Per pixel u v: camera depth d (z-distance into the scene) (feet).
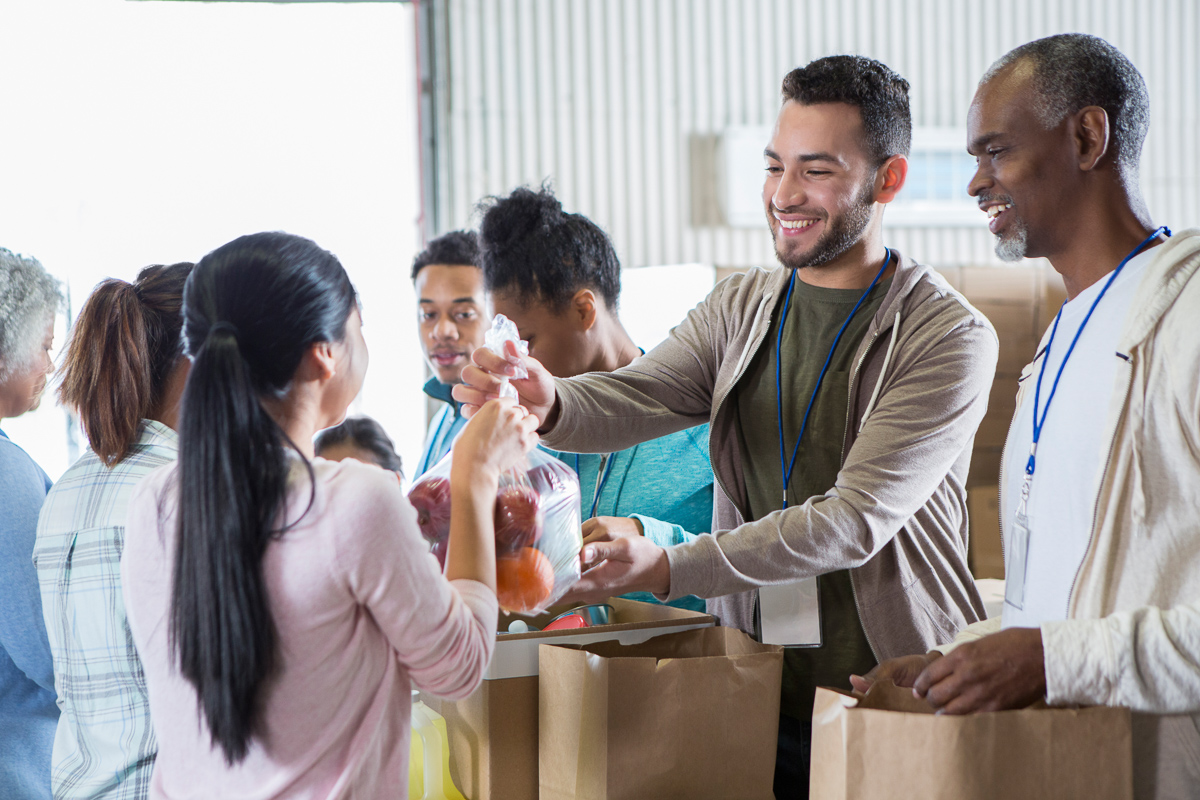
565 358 5.77
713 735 4.04
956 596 4.99
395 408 12.67
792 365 5.03
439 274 8.32
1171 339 3.24
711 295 5.55
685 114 13.35
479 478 3.49
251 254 3.19
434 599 3.06
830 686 4.83
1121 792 3.05
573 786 4.04
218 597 2.89
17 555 4.63
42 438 11.62
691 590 4.29
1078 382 3.57
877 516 4.38
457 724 4.53
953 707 3.07
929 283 4.83
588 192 13.17
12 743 4.75
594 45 13.14
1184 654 2.97
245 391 2.97
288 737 2.96
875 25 13.70
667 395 5.27
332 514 2.98
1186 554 3.24
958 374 4.58
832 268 4.98
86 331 4.22
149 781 3.92
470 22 12.84
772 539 4.30
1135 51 14.26
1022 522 3.78
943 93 13.89
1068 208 3.67
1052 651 3.04
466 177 12.85
